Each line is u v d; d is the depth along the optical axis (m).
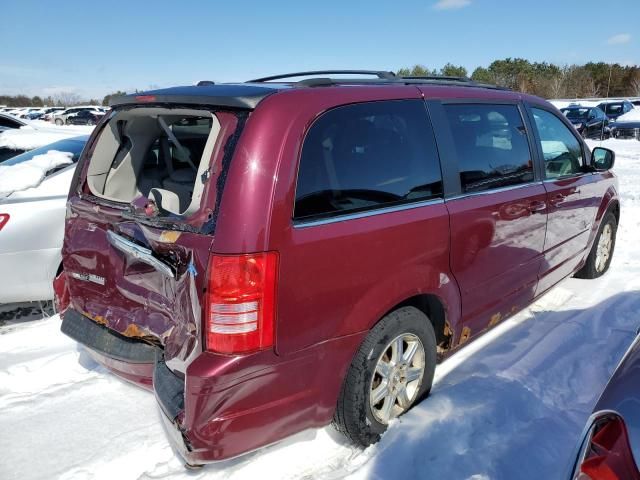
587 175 4.69
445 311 3.09
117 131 3.17
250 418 2.26
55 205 4.39
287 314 2.27
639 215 8.09
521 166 3.76
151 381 2.80
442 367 3.62
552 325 4.27
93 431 3.08
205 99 2.43
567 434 2.89
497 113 3.60
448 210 2.98
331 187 2.46
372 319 2.61
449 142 3.10
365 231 2.52
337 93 2.58
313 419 2.50
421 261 2.82
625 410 1.67
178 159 3.52
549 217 4.00
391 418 2.96
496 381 3.39
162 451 2.89
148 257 2.42
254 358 2.20
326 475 2.65
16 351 4.02
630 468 1.51
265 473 2.68
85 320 3.04
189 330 2.29
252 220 2.16
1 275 4.18
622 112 26.56
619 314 4.43
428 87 3.14
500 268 3.51
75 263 3.06
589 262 5.19
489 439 2.85
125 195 3.23
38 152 5.29
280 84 2.72
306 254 2.29
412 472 2.62
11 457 2.88
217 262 2.16
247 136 2.24
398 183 2.77
